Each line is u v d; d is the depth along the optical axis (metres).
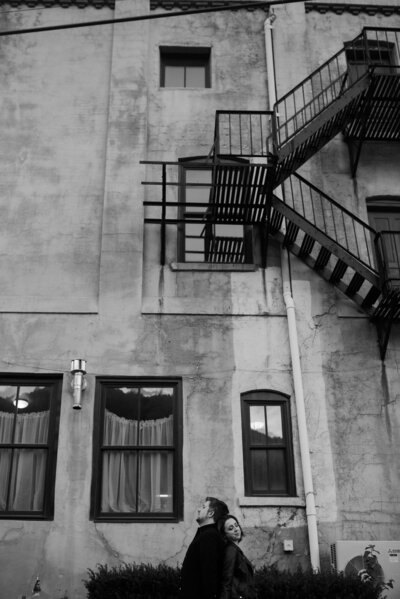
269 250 12.47
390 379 11.54
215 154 11.65
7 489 10.67
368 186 13.15
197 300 11.94
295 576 8.89
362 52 14.38
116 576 8.94
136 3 14.41
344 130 13.38
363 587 8.80
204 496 10.57
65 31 14.21
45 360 11.37
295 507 10.54
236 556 6.09
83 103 13.59
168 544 10.27
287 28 14.34
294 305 11.95
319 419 11.18
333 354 11.66
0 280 11.95
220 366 11.47
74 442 10.84
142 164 12.84
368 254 12.20
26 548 10.16
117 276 11.98
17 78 13.73
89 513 10.40
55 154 13.09
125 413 11.19
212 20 14.48
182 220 12.11
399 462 10.96
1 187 12.75
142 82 13.70
